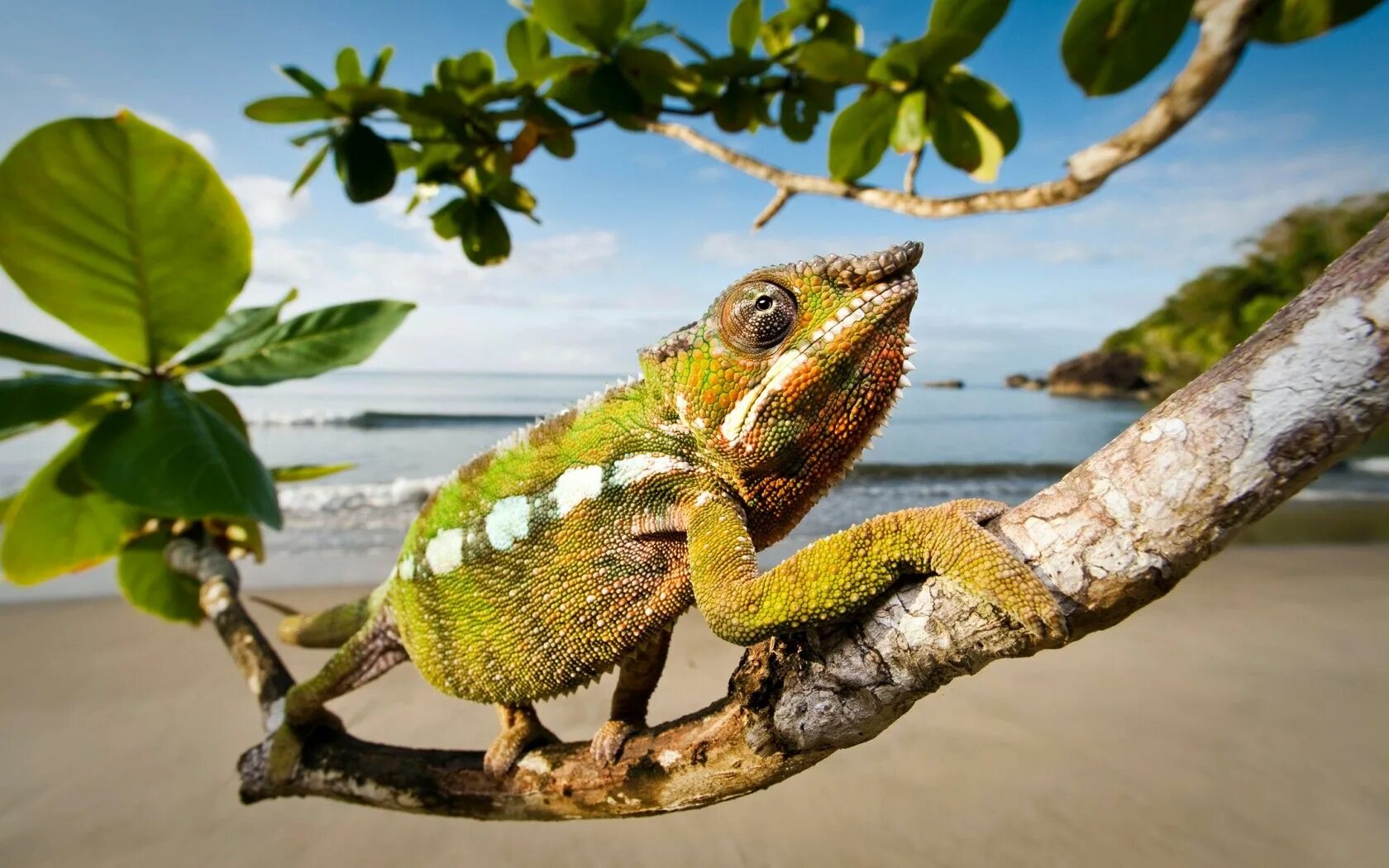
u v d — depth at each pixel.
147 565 0.26
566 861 0.31
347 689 0.19
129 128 0.16
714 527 0.14
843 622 0.12
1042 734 0.41
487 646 0.17
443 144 0.23
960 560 0.10
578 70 0.21
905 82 0.20
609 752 0.16
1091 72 0.15
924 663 0.11
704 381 0.15
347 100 0.20
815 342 0.14
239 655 0.22
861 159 0.21
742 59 0.21
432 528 0.18
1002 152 0.21
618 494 0.16
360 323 0.22
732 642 0.12
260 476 0.17
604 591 0.16
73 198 0.17
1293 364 0.09
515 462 0.17
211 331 0.23
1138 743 0.40
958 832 0.33
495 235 0.26
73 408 0.17
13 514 0.23
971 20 0.18
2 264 0.17
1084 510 0.10
